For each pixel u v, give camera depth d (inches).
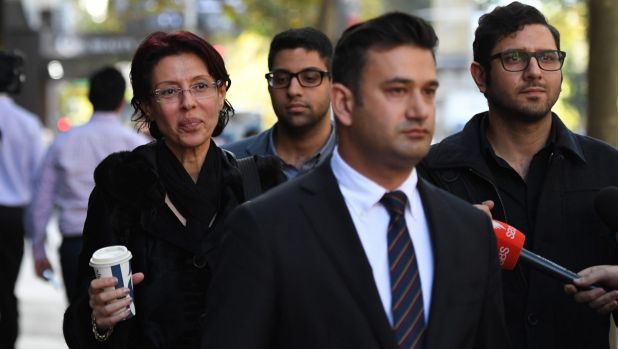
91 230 243.3
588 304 248.5
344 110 183.2
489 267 188.2
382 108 177.3
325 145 354.0
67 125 1459.2
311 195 181.5
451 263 181.5
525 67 262.4
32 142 510.6
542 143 271.1
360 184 181.5
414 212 184.1
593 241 265.1
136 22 1596.9
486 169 267.6
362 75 179.0
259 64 1813.5
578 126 1519.4
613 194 252.8
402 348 176.2
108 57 1568.7
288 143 353.1
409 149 177.0
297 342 175.8
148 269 238.8
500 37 265.1
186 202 242.7
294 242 176.9
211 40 1765.5
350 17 957.8
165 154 247.0
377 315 173.6
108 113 465.7
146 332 236.2
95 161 459.8
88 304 236.8
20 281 887.7
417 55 177.9
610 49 389.7
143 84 248.8
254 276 175.6
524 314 262.4
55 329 666.2
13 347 504.4
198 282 239.3
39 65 1453.0
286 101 346.6
